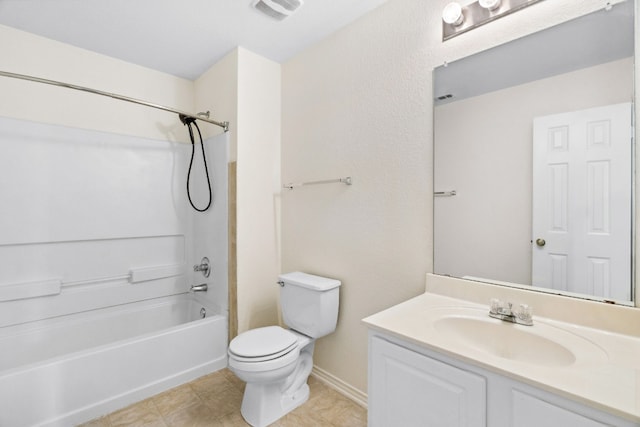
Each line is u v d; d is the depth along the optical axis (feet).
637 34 3.40
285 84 7.93
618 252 3.49
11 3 5.73
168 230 8.69
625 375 2.64
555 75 3.91
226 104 7.64
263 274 7.74
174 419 5.60
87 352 5.58
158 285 8.48
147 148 8.32
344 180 6.33
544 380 2.58
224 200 7.68
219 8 5.90
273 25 6.46
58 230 7.04
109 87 7.75
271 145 7.89
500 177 4.36
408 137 5.39
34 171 6.76
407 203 5.41
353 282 6.27
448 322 4.06
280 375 5.31
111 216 7.76
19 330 6.56
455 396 3.12
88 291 7.43
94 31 6.68
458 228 4.78
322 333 6.16
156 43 7.16
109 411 5.72
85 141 7.39
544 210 3.99
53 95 7.01
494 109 4.42
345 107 6.42
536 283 4.06
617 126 3.50
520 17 4.20
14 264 6.56
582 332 3.51
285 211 7.95
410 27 5.36
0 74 5.15
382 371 3.81
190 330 6.86
